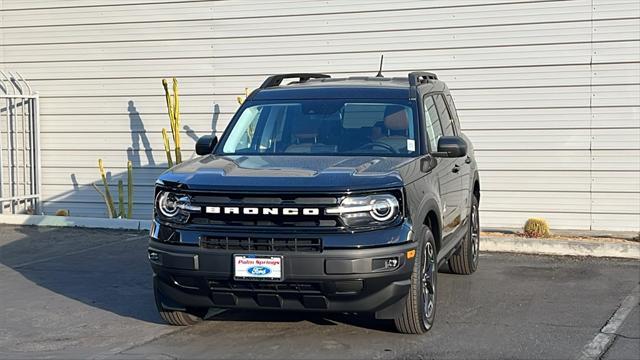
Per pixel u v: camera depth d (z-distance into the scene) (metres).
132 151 13.51
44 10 13.77
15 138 14.09
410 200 6.28
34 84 13.93
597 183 11.51
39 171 13.93
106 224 12.57
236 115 7.77
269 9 12.66
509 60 11.69
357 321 7.08
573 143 11.55
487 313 7.39
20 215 13.05
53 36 13.77
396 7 12.11
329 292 6.01
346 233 5.99
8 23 13.99
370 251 5.96
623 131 11.38
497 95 11.77
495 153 11.84
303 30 12.53
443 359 6.00
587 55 11.41
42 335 6.80
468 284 8.65
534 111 11.66
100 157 13.69
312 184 6.08
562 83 11.53
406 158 6.89
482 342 6.44
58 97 13.83
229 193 6.14
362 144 7.19
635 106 11.29
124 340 6.62
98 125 13.66
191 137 13.12
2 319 7.33
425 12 11.98
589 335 6.64
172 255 6.23
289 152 7.25
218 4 12.88
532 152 11.70
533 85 11.63
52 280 8.98
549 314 7.35
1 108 14.16
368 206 6.06
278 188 6.07
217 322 7.14
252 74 12.81
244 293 6.16
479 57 11.80
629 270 9.31
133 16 13.31
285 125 7.49
